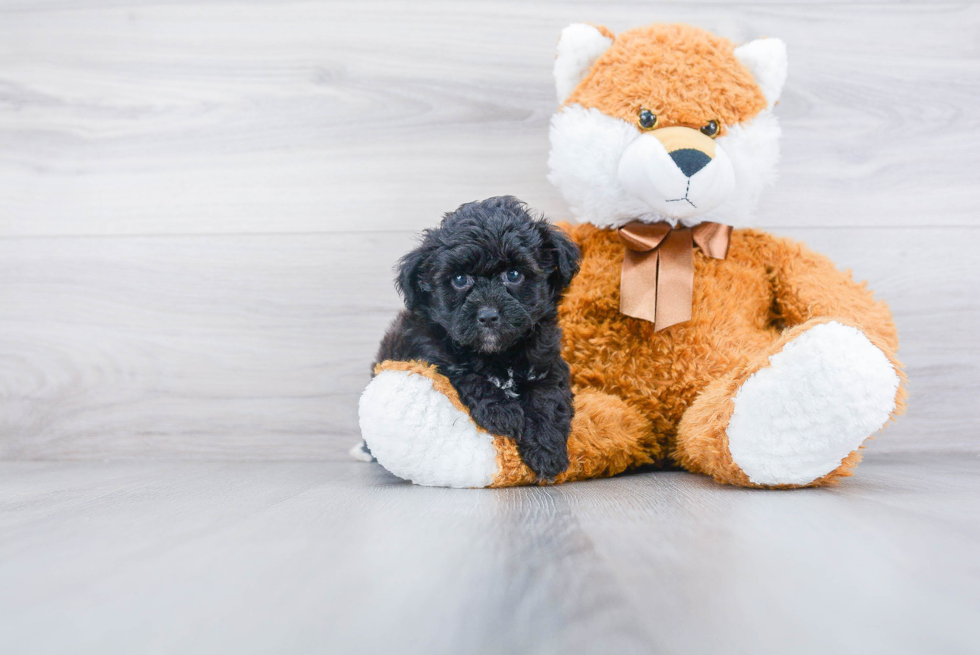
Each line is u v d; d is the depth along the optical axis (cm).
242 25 199
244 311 198
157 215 199
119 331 199
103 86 200
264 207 198
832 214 192
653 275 158
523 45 195
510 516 107
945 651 58
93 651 59
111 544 93
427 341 140
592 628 62
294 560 84
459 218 136
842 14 190
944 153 190
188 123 200
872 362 124
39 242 200
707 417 140
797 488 134
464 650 58
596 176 157
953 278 189
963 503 117
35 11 201
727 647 58
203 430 197
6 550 90
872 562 81
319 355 197
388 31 197
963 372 188
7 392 199
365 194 197
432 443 131
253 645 60
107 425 198
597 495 126
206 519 108
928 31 190
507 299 127
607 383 162
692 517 106
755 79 159
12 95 201
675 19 193
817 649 58
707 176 146
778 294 165
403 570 79
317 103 198
